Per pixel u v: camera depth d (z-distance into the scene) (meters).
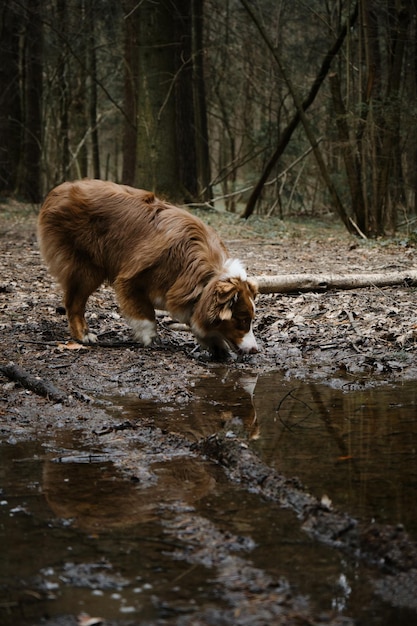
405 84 21.70
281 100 26.53
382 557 3.60
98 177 34.09
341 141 18.41
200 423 5.85
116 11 28.50
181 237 7.64
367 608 3.20
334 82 18.17
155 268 7.73
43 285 11.23
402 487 4.48
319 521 3.96
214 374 7.37
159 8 20.84
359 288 10.67
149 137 21.48
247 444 5.27
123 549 3.77
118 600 3.29
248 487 4.57
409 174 24.27
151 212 7.84
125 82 27.81
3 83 28.30
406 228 19.59
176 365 7.57
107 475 4.80
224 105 32.59
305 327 8.91
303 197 31.05
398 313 9.30
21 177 28.88
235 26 30.08
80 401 6.40
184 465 4.98
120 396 6.61
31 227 19.98
